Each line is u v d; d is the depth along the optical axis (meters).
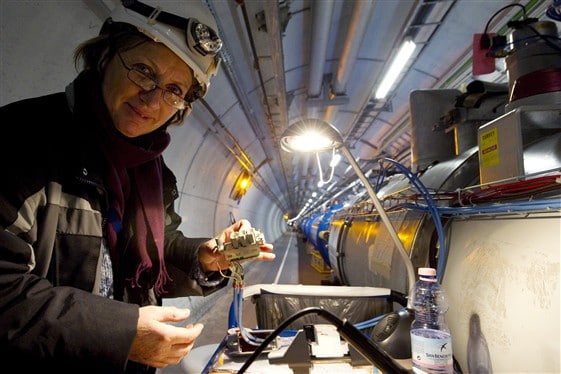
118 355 0.55
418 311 1.14
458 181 1.61
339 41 3.73
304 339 0.96
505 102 2.00
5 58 1.29
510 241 0.90
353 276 2.57
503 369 0.82
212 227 5.34
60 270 0.75
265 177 10.30
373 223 2.20
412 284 1.19
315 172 13.52
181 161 3.66
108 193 0.92
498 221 1.00
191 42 0.87
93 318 0.55
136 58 0.86
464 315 1.02
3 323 0.51
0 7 1.21
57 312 0.54
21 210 0.66
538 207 0.79
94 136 0.87
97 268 0.82
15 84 1.37
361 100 5.13
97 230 0.82
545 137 1.25
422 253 1.36
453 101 2.60
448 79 4.04
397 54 3.28
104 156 0.90
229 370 0.96
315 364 0.96
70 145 0.81
